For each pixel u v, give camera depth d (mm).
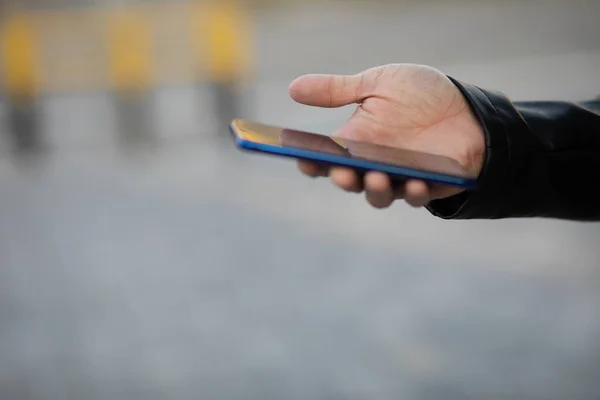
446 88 1724
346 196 7562
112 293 5270
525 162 1635
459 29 17578
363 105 1736
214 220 6930
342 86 1744
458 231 6258
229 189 8086
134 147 10438
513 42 15641
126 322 4781
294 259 5754
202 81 11258
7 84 10570
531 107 1750
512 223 6379
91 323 4797
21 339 4609
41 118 10805
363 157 1487
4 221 7422
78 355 4383
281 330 4555
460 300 4863
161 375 4105
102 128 11547
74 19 16781
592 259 5461
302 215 6957
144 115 10672
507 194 1628
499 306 4742
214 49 10484
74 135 11273
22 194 8539
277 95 12312
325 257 5766
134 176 8969
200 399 3836
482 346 4250
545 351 4176
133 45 10680
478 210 1616
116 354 4367
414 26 18219
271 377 4020
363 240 6148
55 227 7051
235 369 4129
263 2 21391
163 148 10266
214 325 4660
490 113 1654
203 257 5895
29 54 10594
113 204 7770
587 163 1672
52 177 9258
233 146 10062
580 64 13227
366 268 5492
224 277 5430
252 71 14500
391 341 4355
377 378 3963
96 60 15195
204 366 4172
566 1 19891
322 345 4344
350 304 4879
